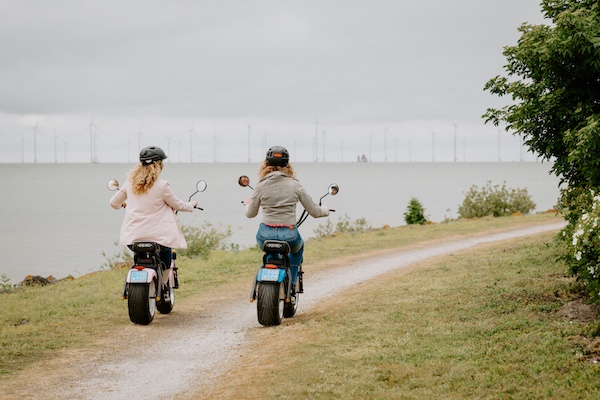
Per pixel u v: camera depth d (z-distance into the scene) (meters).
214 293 12.23
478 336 7.71
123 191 9.38
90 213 63.28
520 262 13.41
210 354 7.86
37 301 11.59
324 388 6.26
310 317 9.55
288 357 7.40
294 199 9.02
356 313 9.47
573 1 9.97
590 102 9.35
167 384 6.76
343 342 7.86
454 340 7.67
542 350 6.93
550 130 9.97
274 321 8.98
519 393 5.84
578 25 8.62
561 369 6.37
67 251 33.88
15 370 7.20
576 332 7.44
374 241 21.11
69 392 6.48
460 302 9.79
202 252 18.81
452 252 17.52
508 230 23.50
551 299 9.42
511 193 31.92
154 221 9.24
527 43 9.38
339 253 18.33
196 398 6.31
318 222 42.75
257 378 6.76
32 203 79.50
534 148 10.17
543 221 26.17
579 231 7.67
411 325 8.52
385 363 6.91
